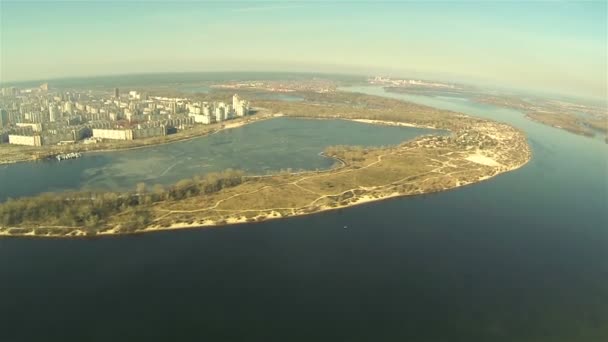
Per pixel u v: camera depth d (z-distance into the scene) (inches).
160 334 6850.4
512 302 7854.3
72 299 7696.9
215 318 7258.9
